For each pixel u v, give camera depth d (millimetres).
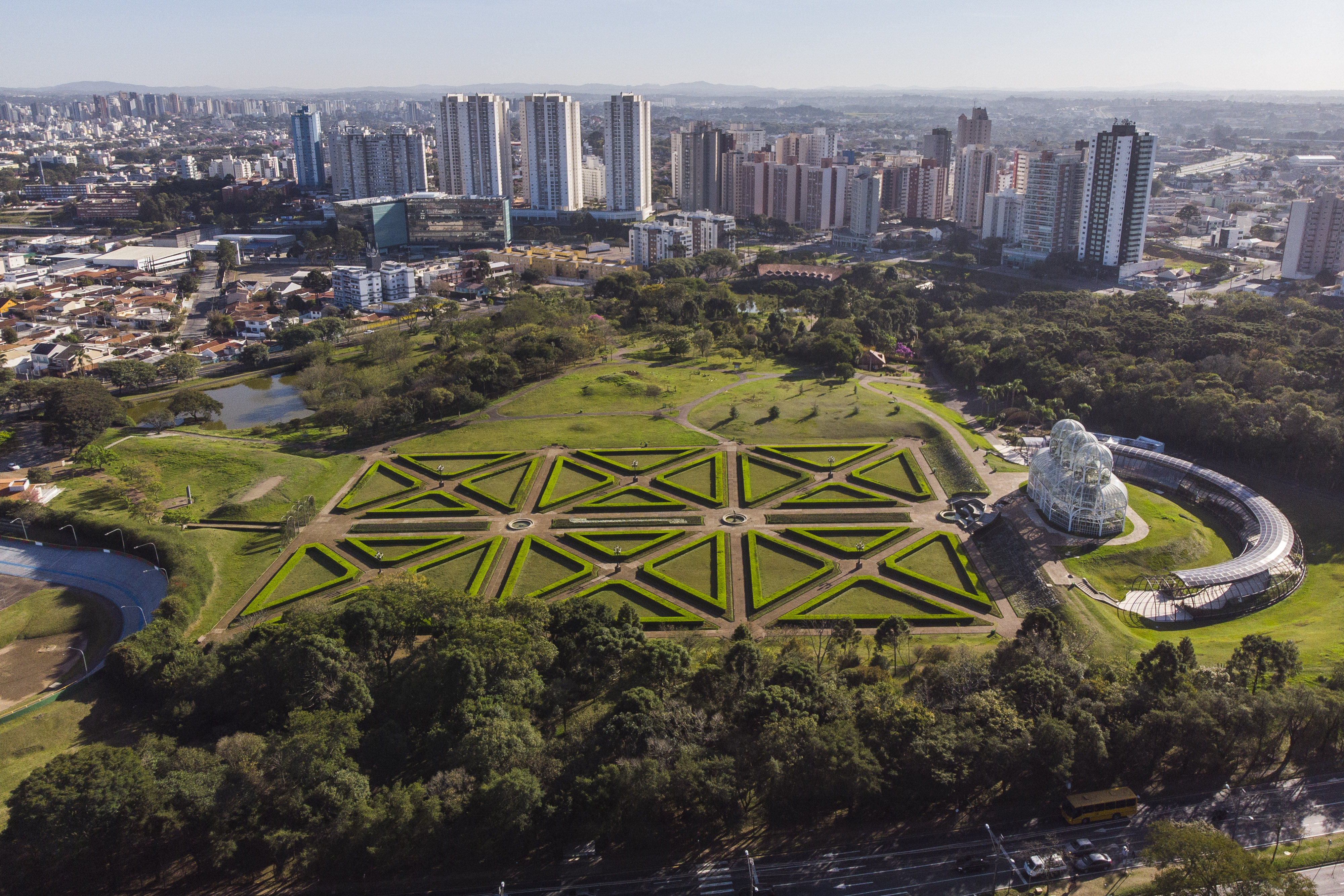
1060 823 129500
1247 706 134250
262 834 123812
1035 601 195000
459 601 170250
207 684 152875
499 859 125250
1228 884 106375
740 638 174375
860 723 138250
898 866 122750
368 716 148375
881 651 175875
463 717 135750
